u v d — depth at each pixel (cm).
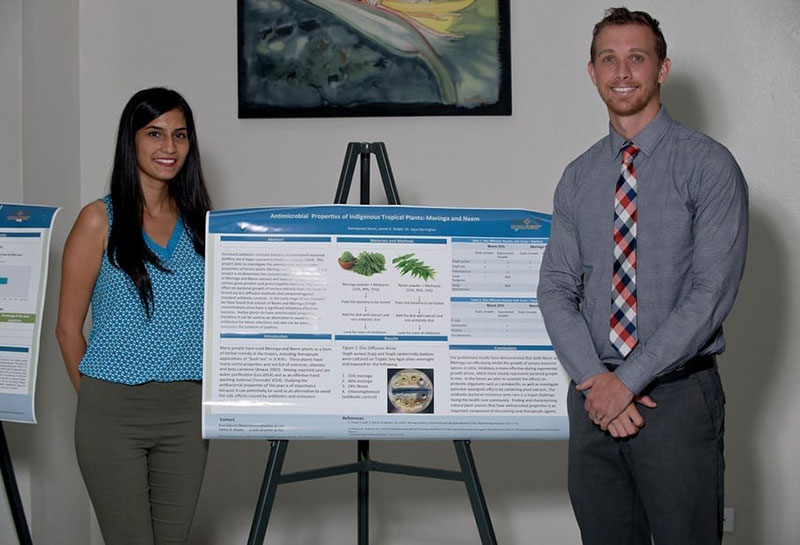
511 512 345
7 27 309
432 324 243
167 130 236
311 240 244
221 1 344
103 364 229
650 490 214
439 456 345
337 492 349
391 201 260
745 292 332
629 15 217
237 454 351
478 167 338
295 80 339
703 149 210
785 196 329
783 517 332
